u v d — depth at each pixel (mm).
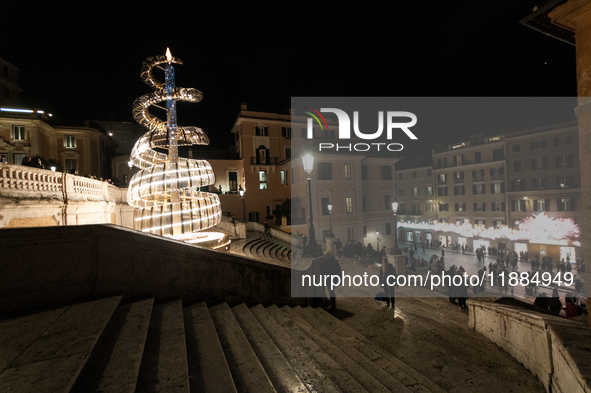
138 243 3834
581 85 3879
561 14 3904
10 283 2938
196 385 2254
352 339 4832
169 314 3482
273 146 31344
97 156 28359
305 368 3168
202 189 29328
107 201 14117
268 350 3352
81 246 3377
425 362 4551
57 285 3207
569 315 5785
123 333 2705
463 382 3955
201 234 13484
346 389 2902
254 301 5520
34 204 8570
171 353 2531
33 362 1991
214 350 2844
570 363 3004
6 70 30375
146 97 11484
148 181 11648
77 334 2422
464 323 6684
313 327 4957
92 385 1918
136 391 1984
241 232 19125
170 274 4172
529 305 5969
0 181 7562
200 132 12625
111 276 3570
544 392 3715
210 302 4676
